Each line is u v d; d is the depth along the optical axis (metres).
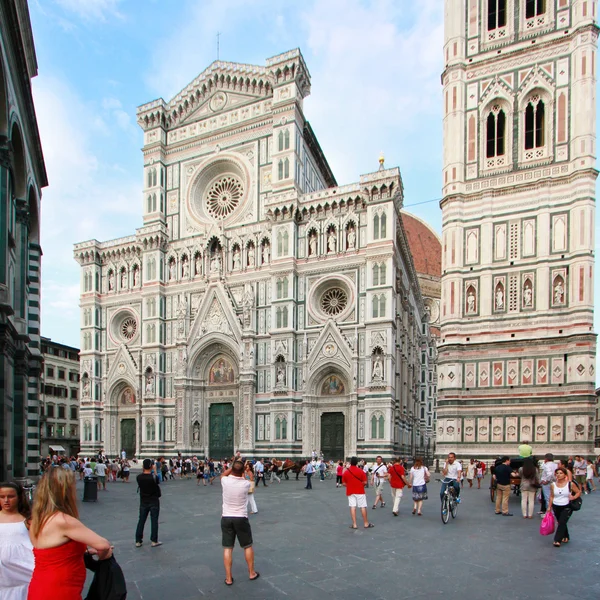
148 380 65.06
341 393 55.91
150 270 67.31
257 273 61.12
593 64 47.59
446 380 49.53
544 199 48.31
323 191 58.53
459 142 52.62
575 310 45.44
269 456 56.47
